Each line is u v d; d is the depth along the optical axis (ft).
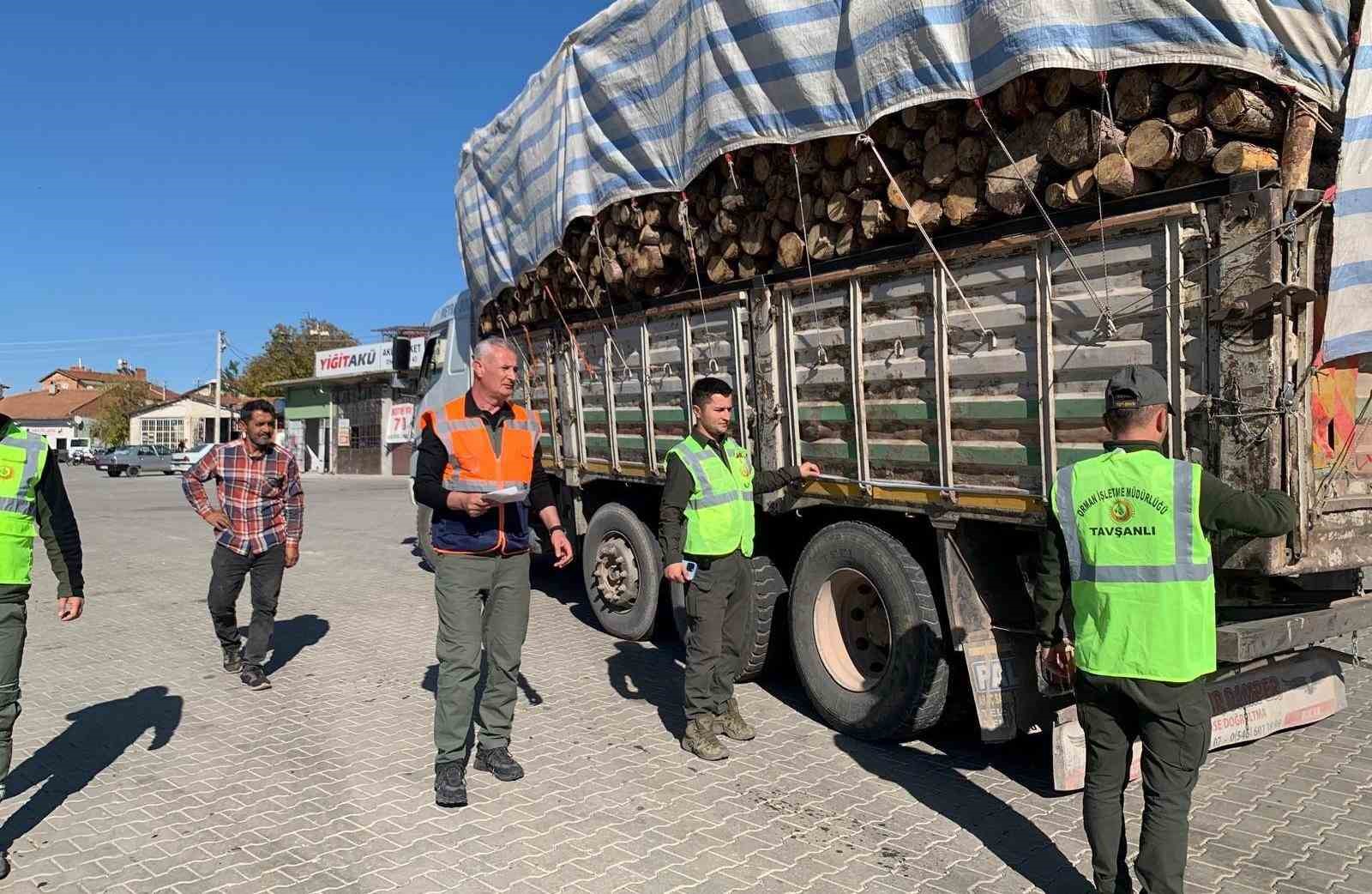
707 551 15.83
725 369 19.58
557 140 22.70
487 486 14.55
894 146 14.78
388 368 118.93
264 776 15.19
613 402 24.08
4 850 12.45
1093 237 12.39
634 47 19.85
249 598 31.65
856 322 16.08
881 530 16.17
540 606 29.37
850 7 14.60
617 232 22.03
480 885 11.40
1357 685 19.38
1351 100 10.90
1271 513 9.52
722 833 12.84
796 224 17.37
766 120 16.29
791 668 21.22
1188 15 10.92
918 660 15.23
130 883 11.55
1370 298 10.80
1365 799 13.74
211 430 239.91
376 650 23.89
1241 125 10.85
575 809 13.69
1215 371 11.21
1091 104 12.37
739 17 16.55
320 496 85.25
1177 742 9.70
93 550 45.39
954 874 11.61
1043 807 13.62
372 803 13.99
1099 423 12.45
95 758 16.06
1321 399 11.66
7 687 12.51
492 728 15.14
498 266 27.73
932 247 14.42
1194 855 12.02
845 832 12.84
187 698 19.62
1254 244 10.76
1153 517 9.73
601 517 25.16
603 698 19.39
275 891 11.32
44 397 317.63
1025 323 13.32
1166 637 9.60
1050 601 10.62
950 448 14.56
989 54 12.61
